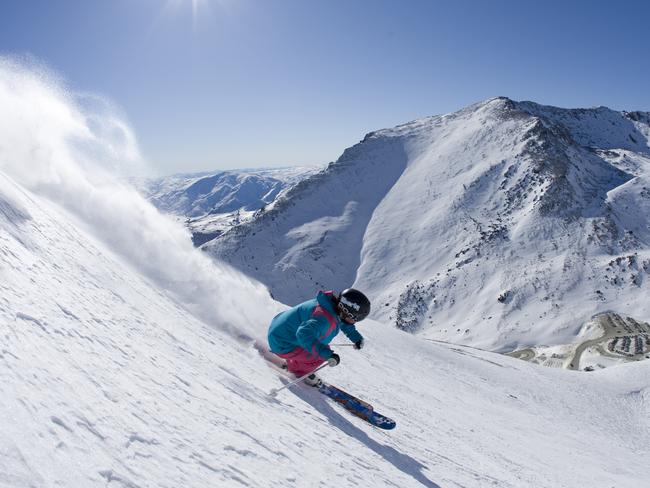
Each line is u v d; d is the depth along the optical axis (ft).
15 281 9.99
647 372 119.55
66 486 4.66
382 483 11.71
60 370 7.13
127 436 6.47
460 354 101.60
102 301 13.33
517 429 45.01
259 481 7.74
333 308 16.70
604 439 63.46
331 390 18.58
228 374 13.88
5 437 4.72
